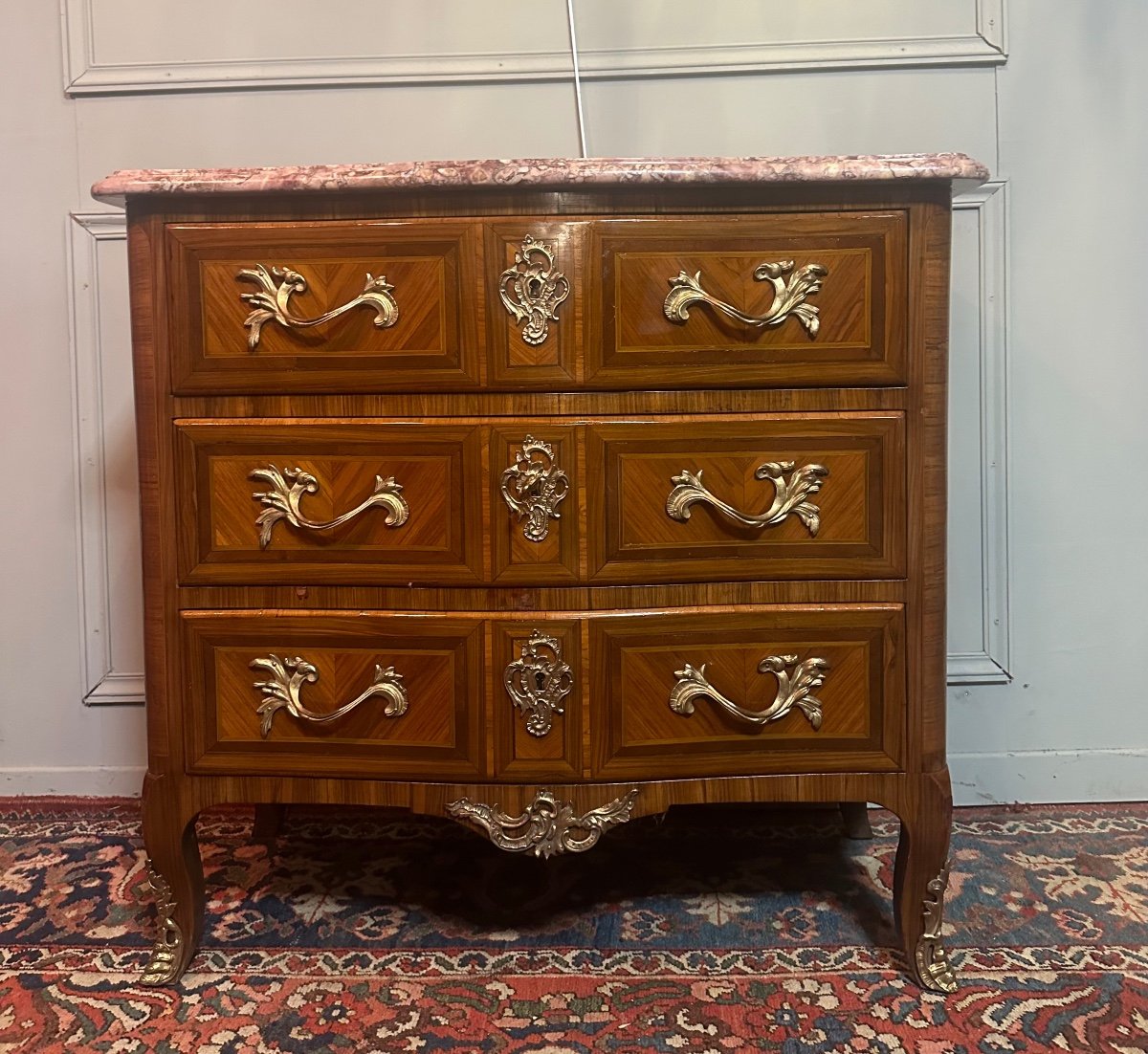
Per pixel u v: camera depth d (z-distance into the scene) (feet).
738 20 4.52
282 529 3.16
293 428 3.13
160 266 3.12
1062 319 4.60
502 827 3.17
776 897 3.92
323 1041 3.05
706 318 3.06
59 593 4.83
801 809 4.70
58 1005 3.24
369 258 3.07
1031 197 4.55
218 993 3.30
